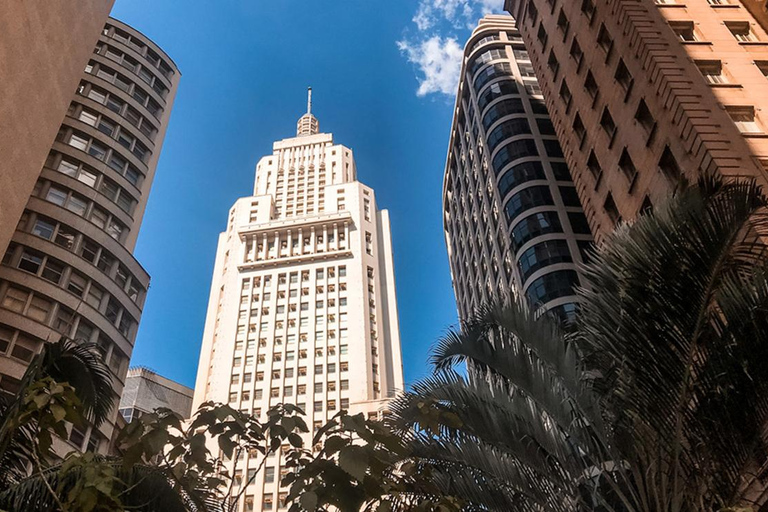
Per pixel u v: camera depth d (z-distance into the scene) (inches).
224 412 234.8
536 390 476.1
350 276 4160.9
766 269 416.5
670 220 435.8
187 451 228.5
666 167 989.8
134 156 1823.3
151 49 2148.1
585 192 1302.9
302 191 5004.9
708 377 415.2
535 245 2315.5
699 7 1158.3
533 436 465.4
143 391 3700.8
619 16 1155.3
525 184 2532.0
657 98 1011.3
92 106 1790.1
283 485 235.9
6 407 434.9
